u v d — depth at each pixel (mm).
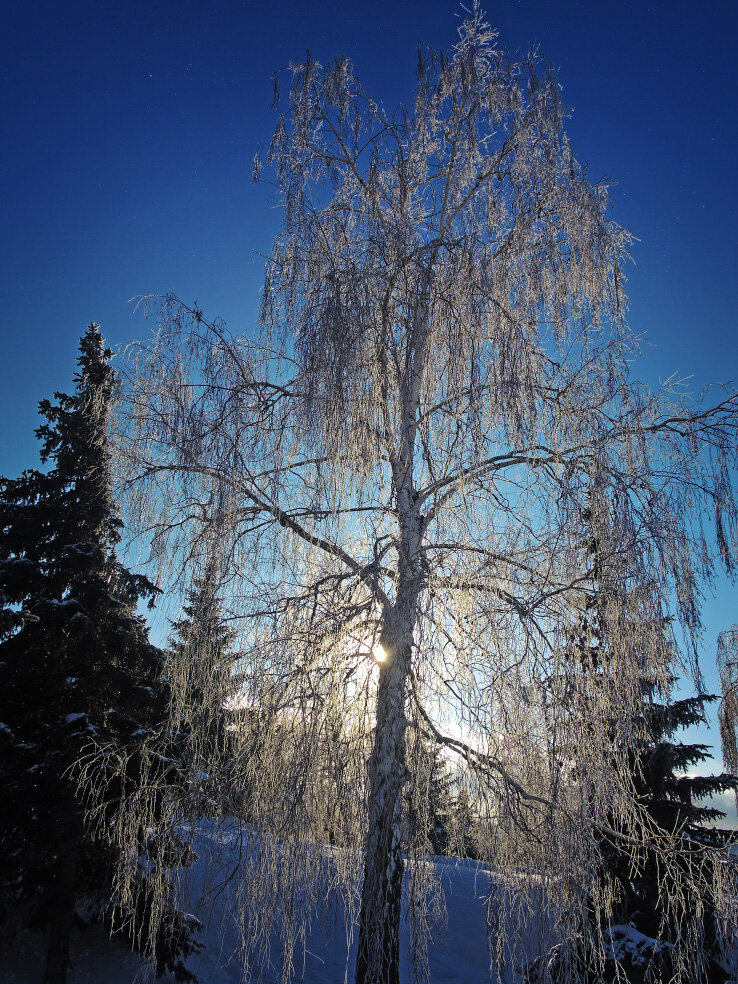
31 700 11453
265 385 8062
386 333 7414
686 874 6637
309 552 7141
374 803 6484
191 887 7910
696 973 6504
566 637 6480
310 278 8062
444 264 7441
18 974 10594
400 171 9195
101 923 11539
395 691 6730
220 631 6824
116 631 11656
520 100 8734
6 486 13102
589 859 6000
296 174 8625
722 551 6988
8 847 10336
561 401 7539
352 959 11188
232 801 6418
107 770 9406
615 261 8703
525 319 7961
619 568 6484
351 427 6695
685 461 7184
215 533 7055
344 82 9164
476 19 8945
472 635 6543
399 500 7617
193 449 7340
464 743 6703
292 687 6254
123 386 8008
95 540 12461
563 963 5789
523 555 6891
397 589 6863
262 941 6574
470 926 12555
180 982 10406
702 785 11570
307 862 6219
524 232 8305
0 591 10898
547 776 6395
